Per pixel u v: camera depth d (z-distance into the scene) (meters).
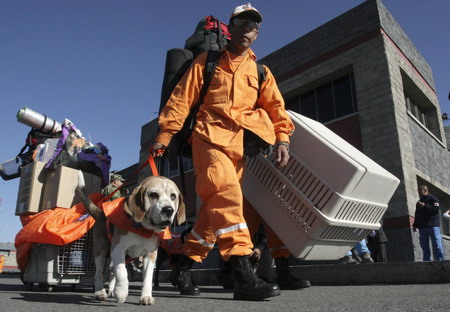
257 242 4.32
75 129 4.32
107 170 4.38
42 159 4.26
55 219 3.44
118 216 2.55
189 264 3.30
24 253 3.82
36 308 2.25
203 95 2.98
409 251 8.59
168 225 2.46
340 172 3.15
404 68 11.03
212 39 3.85
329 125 11.04
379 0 10.67
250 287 2.51
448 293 2.85
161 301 2.66
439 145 12.47
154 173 2.79
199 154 2.76
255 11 2.95
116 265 2.45
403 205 8.98
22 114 4.44
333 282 5.00
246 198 3.73
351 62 10.81
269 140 2.84
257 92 3.07
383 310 1.85
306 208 3.25
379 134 9.87
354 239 3.54
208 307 2.18
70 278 3.78
